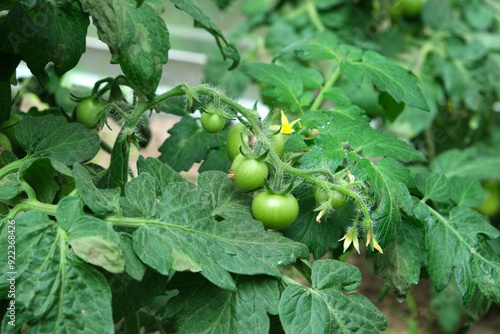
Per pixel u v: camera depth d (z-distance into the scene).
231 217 0.58
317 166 0.61
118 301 0.56
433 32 1.34
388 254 0.67
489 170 0.94
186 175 0.98
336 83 1.12
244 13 1.36
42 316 0.49
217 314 0.56
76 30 0.59
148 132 0.79
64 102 0.85
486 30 1.38
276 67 0.74
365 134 0.65
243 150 0.59
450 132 1.43
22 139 0.58
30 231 0.51
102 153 0.92
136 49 0.58
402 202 0.61
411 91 0.71
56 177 0.61
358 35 1.31
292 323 0.55
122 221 0.54
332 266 0.59
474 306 0.73
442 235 0.67
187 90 0.59
